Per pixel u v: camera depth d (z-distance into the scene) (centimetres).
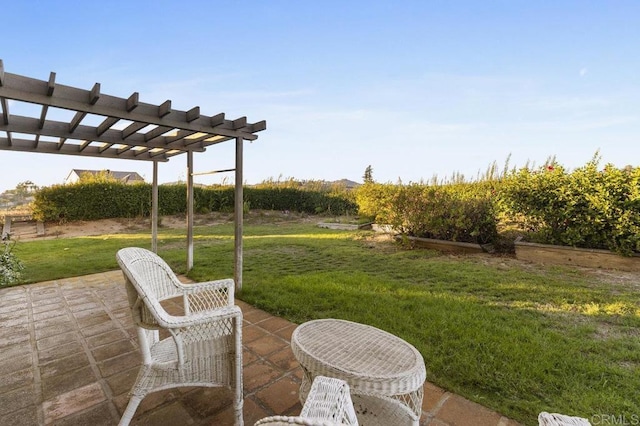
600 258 530
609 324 301
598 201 523
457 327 288
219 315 167
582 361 231
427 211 718
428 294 383
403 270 516
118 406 193
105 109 282
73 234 1123
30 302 380
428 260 595
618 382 207
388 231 862
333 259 607
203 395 203
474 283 433
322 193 1689
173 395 203
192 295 251
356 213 1609
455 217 687
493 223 663
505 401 192
